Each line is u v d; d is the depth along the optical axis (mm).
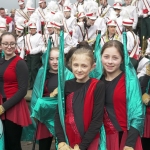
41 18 12031
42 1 12156
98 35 4980
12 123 4711
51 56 4660
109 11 11328
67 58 4703
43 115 4570
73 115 3555
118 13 10844
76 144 3465
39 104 4520
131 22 8398
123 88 3611
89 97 3539
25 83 4695
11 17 13867
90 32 9266
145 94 4199
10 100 4621
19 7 12992
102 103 3535
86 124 3529
